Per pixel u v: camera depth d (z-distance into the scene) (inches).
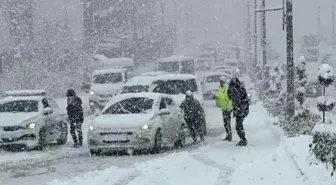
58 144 1200.8
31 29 3233.3
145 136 984.3
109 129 983.0
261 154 914.7
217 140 1193.4
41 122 1094.4
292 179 633.6
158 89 1485.0
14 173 813.9
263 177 685.3
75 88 2925.7
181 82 1480.1
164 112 1062.4
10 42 3019.2
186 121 1176.8
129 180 717.3
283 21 1437.0
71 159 951.0
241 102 1048.2
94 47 3641.7
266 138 1150.3
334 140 628.4
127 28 4613.7
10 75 2465.6
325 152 617.9
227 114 1156.5
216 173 753.0
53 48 2940.5
